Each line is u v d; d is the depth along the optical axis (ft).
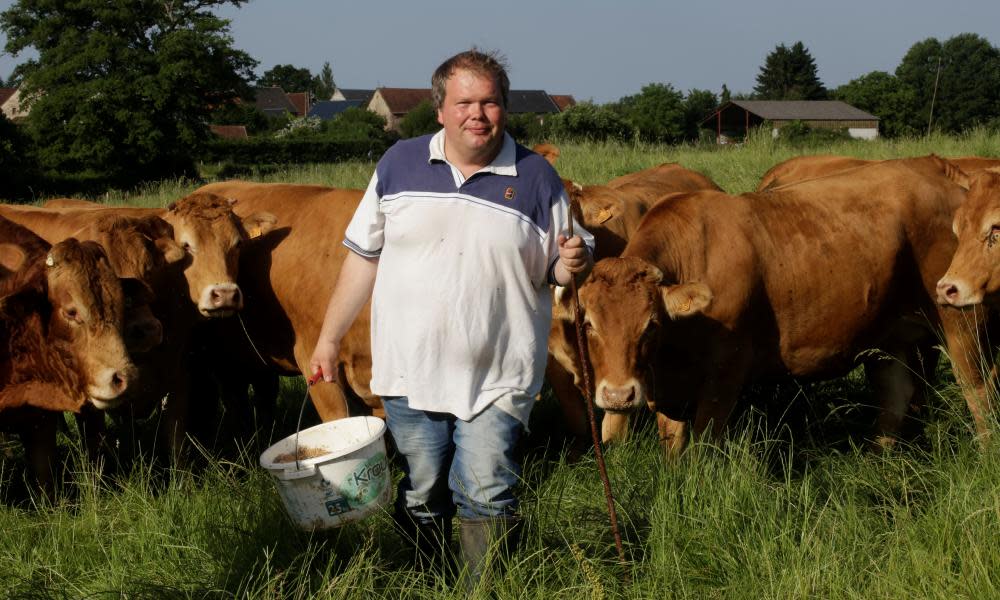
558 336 17.30
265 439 20.92
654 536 12.81
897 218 18.98
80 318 15.78
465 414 11.34
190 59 141.69
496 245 11.25
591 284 15.40
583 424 19.58
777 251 18.17
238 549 13.05
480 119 11.00
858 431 19.83
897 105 198.08
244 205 20.92
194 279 19.31
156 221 19.36
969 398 17.75
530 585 11.97
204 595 11.80
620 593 12.13
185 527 13.88
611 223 21.72
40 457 17.40
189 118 145.07
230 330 20.86
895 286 19.20
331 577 12.44
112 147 136.98
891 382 19.62
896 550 11.87
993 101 181.88
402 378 11.53
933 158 19.99
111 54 140.05
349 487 11.91
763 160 51.03
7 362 16.37
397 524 12.69
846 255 18.60
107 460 19.22
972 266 17.71
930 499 14.07
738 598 11.53
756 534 12.64
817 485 15.16
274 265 19.54
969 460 14.67
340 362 18.25
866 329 19.13
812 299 18.42
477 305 11.28
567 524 13.85
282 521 13.71
